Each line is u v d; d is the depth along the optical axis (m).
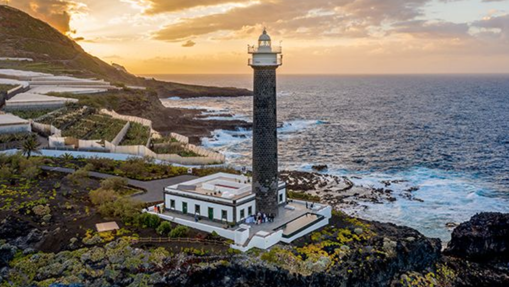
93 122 112.88
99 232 53.44
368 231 58.75
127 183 72.31
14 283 46.44
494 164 114.50
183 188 61.16
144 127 121.62
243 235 51.56
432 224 74.88
